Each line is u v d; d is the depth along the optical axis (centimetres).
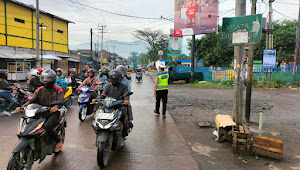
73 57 4184
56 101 348
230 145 498
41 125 329
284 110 884
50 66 3141
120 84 452
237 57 569
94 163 397
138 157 428
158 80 761
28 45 3027
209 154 446
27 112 328
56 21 3709
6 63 2350
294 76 1842
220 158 428
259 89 1684
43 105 380
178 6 2250
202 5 2133
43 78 366
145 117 763
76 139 522
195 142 516
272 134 575
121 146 485
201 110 882
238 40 536
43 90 379
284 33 2803
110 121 380
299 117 764
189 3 2189
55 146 388
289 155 444
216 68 2230
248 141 441
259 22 509
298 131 602
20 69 2466
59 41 3822
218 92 1505
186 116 779
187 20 2205
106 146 389
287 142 518
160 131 600
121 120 441
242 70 568
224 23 549
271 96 1288
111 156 431
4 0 2589
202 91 1570
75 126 637
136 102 1073
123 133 463
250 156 438
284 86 1770
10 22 2706
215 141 524
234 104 584
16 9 2791
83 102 689
